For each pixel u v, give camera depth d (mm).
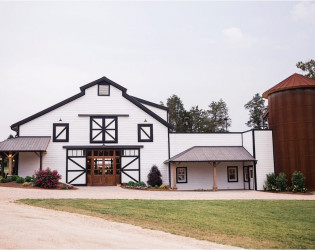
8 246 6656
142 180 24484
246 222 11414
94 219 10531
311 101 23266
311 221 11938
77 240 7559
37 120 23906
